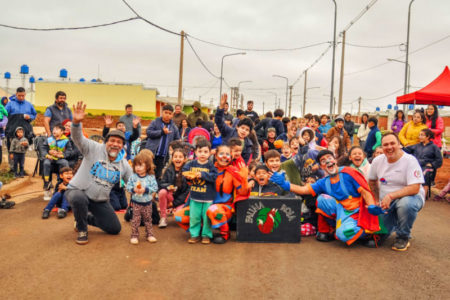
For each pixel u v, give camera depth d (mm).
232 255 4773
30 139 10375
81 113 4777
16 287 3721
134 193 5109
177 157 6207
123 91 42406
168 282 3916
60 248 4875
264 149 9664
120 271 4172
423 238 5699
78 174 5094
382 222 5102
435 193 9516
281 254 4836
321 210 5328
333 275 4164
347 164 6000
